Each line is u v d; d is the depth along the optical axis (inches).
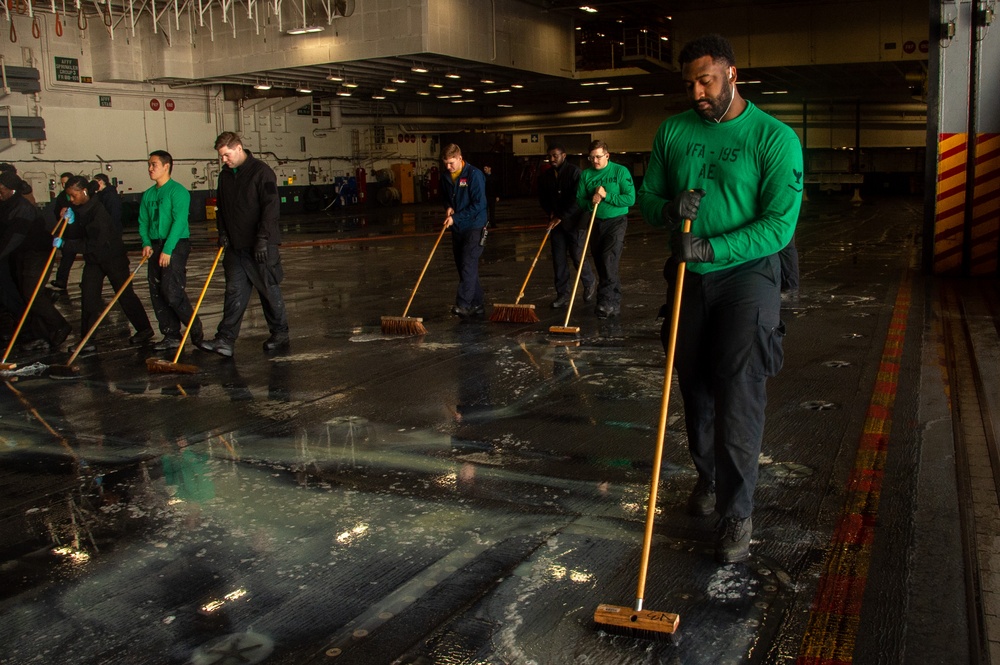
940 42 414.0
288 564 125.0
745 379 117.9
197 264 613.3
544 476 159.6
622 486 153.5
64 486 160.2
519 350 274.4
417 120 1553.9
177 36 1023.0
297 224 1039.0
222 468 168.2
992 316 313.0
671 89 1382.9
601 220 327.3
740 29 1138.7
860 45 1085.8
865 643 100.1
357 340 299.1
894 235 714.8
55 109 998.4
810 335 282.7
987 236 422.3
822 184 1632.6
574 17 1151.6
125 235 930.1
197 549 131.2
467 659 99.1
